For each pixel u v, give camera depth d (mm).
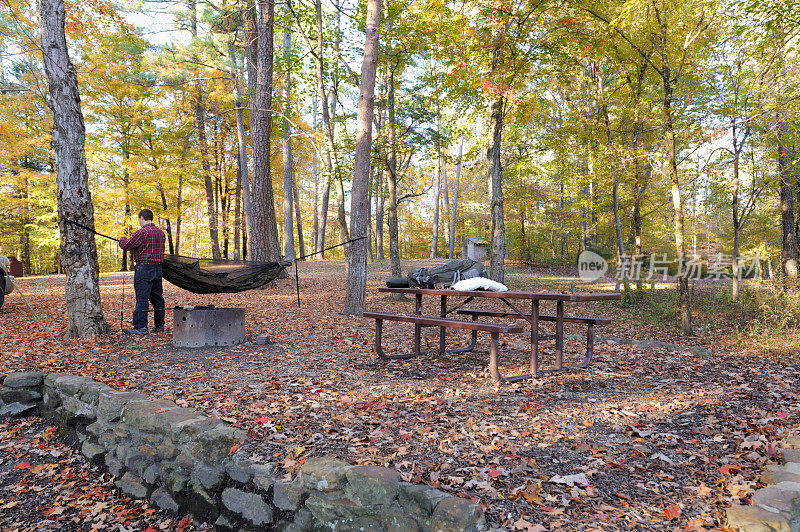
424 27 11727
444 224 37500
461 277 5832
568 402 4074
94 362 5258
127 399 3938
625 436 3363
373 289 13516
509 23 10633
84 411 4203
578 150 12891
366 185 9023
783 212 13977
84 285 6340
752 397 4285
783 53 8766
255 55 13953
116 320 7875
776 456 2902
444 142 15352
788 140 10516
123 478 3658
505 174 14695
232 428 3289
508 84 11227
